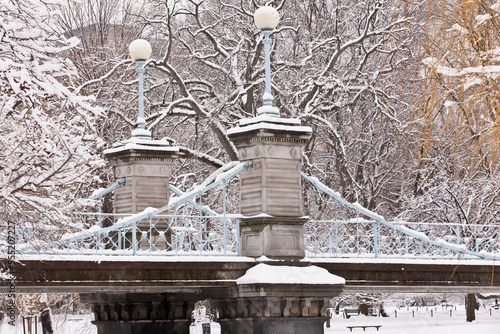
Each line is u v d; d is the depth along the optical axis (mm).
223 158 35906
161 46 34688
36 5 11016
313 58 35375
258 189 18719
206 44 35406
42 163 11172
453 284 20609
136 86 34031
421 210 32906
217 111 31359
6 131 11477
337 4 33969
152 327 20328
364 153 34531
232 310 18625
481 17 7504
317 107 33281
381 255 20359
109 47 35188
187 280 17500
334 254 20000
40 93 10883
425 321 43062
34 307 26031
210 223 30641
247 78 32688
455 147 8250
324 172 35438
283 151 18922
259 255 18500
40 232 11562
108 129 31141
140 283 16859
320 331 18406
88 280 16172
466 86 7551
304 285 18125
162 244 20281
